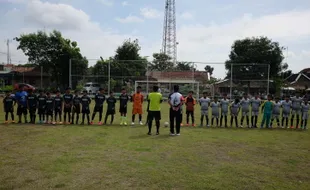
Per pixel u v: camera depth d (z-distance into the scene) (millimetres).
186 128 11672
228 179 5172
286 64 41094
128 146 7762
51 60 37500
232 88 27750
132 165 5922
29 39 36531
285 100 12531
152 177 5180
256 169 5855
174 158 6586
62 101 12312
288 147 8109
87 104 12203
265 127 12516
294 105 12477
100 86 28141
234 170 5746
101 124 12281
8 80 43281
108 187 4656
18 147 7449
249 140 9102
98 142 8250
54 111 12375
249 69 27562
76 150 7180
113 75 28391
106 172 5426
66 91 12289
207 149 7637
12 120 12297
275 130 11609
